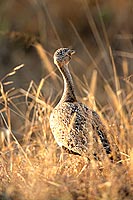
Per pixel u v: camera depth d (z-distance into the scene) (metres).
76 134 12.90
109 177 12.29
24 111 20.08
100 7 26.73
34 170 12.86
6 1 26.69
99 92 21.39
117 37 25.77
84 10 26.84
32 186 12.27
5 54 25.33
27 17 26.48
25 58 25.20
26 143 15.02
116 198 11.88
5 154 14.34
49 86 20.53
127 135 14.26
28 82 24.05
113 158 12.49
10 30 25.94
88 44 26.38
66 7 26.89
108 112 17.20
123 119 14.84
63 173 12.94
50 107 15.30
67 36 26.52
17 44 25.20
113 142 12.89
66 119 13.19
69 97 13.80
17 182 12.66
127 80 17.34
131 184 12.18
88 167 12.77
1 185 12.70
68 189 12.16
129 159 12.77
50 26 26.33
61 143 13.19
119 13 26.67
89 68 23.94
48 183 12.28
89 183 12.24
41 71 24.58
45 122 15.09
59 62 13.84
